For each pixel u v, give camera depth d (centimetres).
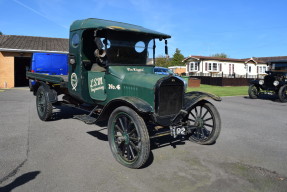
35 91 759
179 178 350
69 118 712
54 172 360
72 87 561
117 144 409
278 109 1004
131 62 495
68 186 320
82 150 454
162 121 415
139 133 364
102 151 450
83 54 521
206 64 3394
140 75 445
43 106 661
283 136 580
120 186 324
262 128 657
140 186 325
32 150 447
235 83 2539
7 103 989
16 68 2116
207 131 590
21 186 317
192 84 2228
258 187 329
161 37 534
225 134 587
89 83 524
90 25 486
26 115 751
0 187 313
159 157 429
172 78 420
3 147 459
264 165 403
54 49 1898
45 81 707
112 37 468
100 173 361
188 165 396
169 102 421
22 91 1507
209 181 343
